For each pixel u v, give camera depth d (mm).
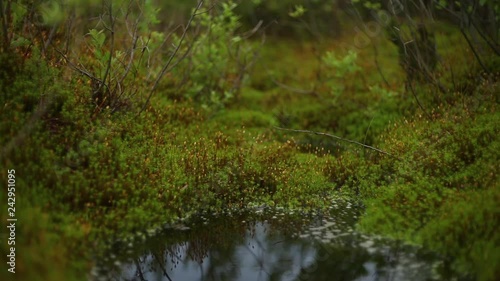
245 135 8016
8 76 5891
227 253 5223
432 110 7477
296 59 11602
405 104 8328
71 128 5934
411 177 6172
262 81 10516
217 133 7449
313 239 5430
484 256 4398
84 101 6328
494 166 5605
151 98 7672
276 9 12391
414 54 8164
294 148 7496
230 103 9250
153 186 5750
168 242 5340
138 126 6582
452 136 6504
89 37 8133
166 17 10359
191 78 8969
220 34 8938
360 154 7387
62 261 4285
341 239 5363
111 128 6145
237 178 6461
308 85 10148
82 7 7434
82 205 5191
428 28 9969
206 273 4852
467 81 8000
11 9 6395
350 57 8750
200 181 6223
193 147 6785
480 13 8820
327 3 12031
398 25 8039
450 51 9523
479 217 4855
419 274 4586
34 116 5359
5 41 6148
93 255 4801
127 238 5223
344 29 12547
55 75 6195
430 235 5055
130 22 8055
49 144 5547
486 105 7020
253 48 11547
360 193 6473
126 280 4625
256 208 6195
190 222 5789
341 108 8945
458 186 5684
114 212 5238
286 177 6566
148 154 6156
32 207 4766
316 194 6496
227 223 5828
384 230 5402
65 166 5449
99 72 6781
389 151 7008
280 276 4789
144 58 8352
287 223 5832
